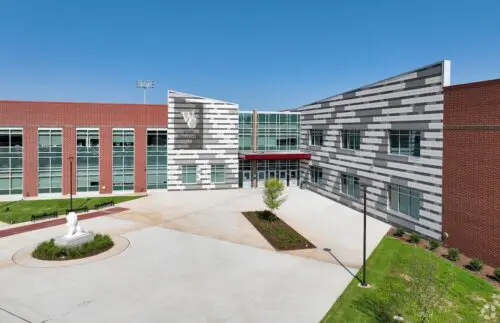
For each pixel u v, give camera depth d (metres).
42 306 17.14
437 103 27.31
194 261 23.22
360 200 38.34
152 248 25.64
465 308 17.41
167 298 18.08
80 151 46.25
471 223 24.36
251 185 53.75
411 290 15.50
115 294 18.45
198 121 50.25
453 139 25.88
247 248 25.89
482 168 23.45
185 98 49.53
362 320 16.12
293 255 24.53
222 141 51.38
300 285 19.77
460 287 19.72
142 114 48.34
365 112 37.22
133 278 20.45
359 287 19.53
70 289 18.97
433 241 26.44
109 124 47.06
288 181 55.09
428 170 28.36
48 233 29.19
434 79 27.59
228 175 52.00
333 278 20.75
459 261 23.75
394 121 32.53
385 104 33.84
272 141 54.75
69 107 45.47
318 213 37.50
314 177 50.31
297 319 16.19
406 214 31.34
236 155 52.00
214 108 50.78
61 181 45.81
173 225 32.00
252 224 32.50
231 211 37.81
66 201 42.69
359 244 27.19
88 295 18.31
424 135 28.78
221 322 15.90
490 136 22.84
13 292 18.56
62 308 16.97
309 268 22.23
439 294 15.39
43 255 23.27
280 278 20.69
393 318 16.22
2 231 29.73
